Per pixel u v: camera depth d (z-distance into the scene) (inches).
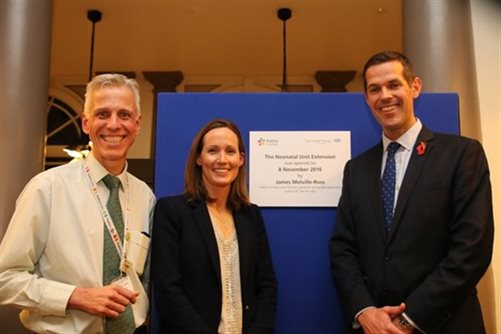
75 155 218.4
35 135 124.6
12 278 70.4
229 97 101.2
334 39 254.2
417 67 124.7
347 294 78.8
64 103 304.8
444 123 98.7
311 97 100.8
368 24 238.4
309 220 98.1
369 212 81.4
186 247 79.5
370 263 79.0
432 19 123.8
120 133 78.2
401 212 77.4
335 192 98.2
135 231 79.7
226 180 83.3
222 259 80.6
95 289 70.3
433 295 70.7
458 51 121.6
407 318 71.5
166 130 100.7
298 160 99.2
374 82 82.9
